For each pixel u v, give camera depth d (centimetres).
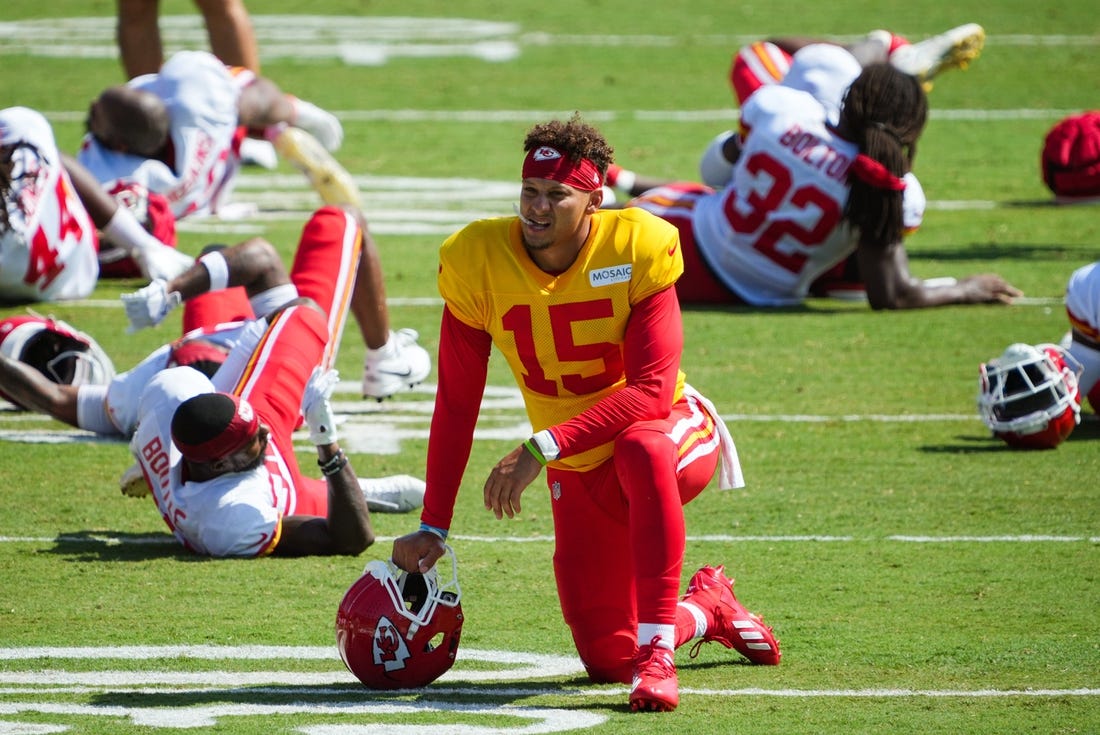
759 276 4141
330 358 2903
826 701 1734
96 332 3719
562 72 7806
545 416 1827
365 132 6506
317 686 1798
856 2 9738
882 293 4038
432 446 1780
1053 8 9469
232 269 2808
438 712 1692
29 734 1614
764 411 3206
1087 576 2244
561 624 2053
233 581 2211
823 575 2258
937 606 2112
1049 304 4122
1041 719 1670
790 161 3969
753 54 4803
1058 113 6912
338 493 2298
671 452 1695
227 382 2495
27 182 3847
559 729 1623
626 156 5891
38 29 8906
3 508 2570
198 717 1673
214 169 4722
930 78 4325
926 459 2892
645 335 1719
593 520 1772
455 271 1730
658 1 9938
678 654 1950
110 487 2700
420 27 9169
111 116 4512
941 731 1628
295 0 10231
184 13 9475
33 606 2095
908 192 3962
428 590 1773
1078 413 2944
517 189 5534
